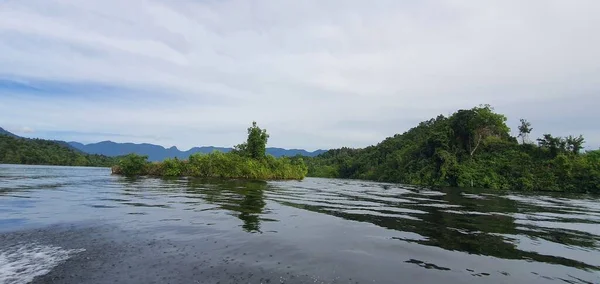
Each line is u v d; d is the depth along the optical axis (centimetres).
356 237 958
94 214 1216
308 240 894
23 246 786
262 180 4538
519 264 741
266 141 5594
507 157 6669
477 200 2478
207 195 2002
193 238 881
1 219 1091
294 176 6038
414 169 7725
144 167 4712
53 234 903
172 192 2136
